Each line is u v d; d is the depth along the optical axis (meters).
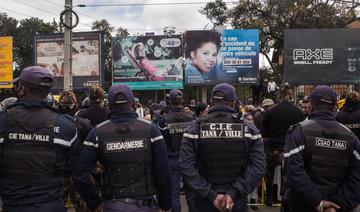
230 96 4.52
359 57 14.77
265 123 8.67
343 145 4.30
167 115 7.62
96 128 4.19
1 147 3.84
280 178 8.87
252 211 8.60
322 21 33.81
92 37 22.66
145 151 4.13
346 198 4.27
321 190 4.28
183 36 23.12
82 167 4.15
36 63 23.25
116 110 4.21
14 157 3.79
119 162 4.09
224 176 4.36
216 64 22.19
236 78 22.12
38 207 3.78
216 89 4.55
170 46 23.27
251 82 22.11
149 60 23.41
